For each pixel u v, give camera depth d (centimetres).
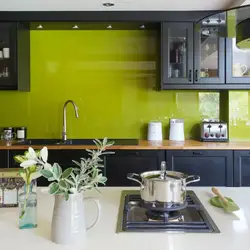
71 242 101
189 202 144
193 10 320
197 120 371
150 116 373
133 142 340
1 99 370
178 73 331
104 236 107
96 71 372
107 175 308
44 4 302
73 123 372
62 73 372
